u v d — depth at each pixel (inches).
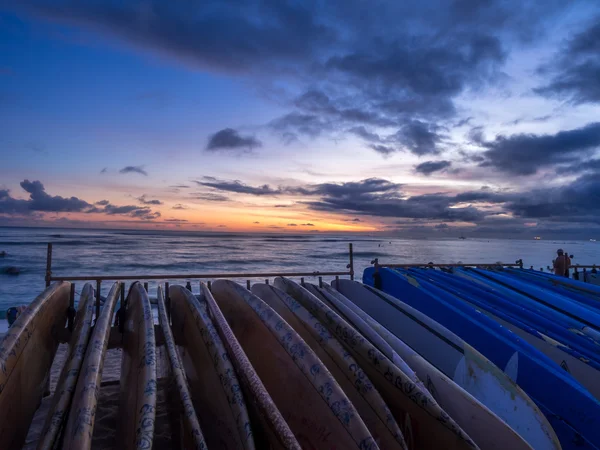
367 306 166.2
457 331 150.3
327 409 83.8
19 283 892.0
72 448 58.9
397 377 92.0
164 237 4101.9
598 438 101.3
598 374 125.6
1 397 83.0
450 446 81.3
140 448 61.7
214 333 103.3
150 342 95.3
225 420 86.3
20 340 96.0
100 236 3747.5
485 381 111.8
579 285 212.2
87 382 75.1
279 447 69.9
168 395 114.3
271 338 106.3
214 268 1336.1
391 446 83.6
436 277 207.6
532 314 162.4
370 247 2974.9
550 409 112.1
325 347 105.1
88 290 140.2
